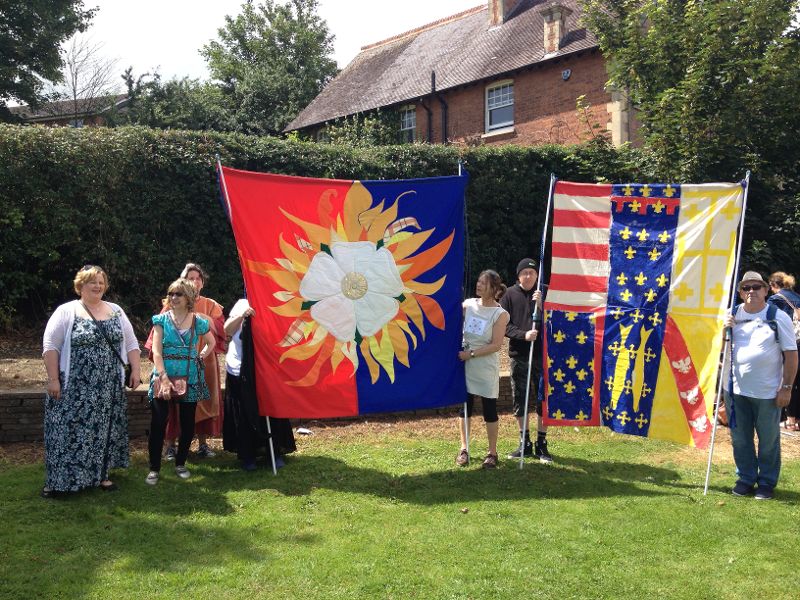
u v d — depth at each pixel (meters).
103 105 27.83
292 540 4.59
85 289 5.32
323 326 6.05
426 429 7.71
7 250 10.36
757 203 13.42
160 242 11.48
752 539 4.71
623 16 13.95
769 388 5.57
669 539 4.69
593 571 4.19
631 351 6.16
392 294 6.19
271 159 12.18
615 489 5.77
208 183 11.59
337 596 3.84
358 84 27.38
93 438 5.24
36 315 11.23
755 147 12.93
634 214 6.21
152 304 11.47
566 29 19.88
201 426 6.35
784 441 7.51
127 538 4.53
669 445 7.25
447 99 22.56
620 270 6.21
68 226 10.49
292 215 6.02
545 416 6.29
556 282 6.29
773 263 13.14
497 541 4.62
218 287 11.80
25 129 10.37
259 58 43.78
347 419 7.96
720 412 7.98
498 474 6.13
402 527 4.86
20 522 4.73
